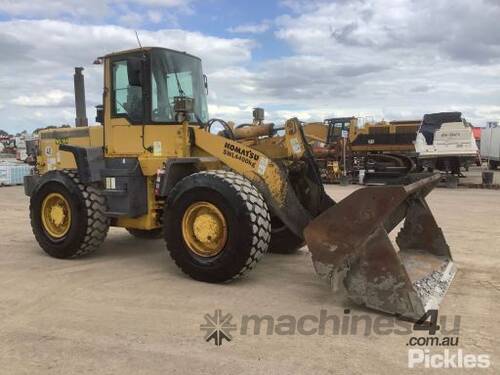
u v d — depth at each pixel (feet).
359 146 72.74
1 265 20.70
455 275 18.67
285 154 19.97
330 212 15.12
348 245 14.87
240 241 16.85
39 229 22.26
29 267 20.36
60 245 21.43
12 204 42.91
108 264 20.85
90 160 20.97
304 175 20.07
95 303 15.75
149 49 20.31
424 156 62.08
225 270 17.22
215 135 19.58
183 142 19.95
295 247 22.12
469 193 53.01
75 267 20.35
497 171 97.60
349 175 69.97
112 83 21.31
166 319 14.32
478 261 21.12
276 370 11.18
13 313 14.89
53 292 16.92
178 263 18.29
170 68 21.03
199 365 11.43
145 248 24.17
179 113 19.75
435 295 15.39
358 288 14.76
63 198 21.45
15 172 64.03
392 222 17.90
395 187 14.20
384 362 11.59
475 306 15.39
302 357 11.85
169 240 18.43
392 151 70.74
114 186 20.83
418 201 18.86
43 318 14.46
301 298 16.17
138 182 20.43
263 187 18.38
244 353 12.07
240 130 21.33
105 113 21.61
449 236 26.91
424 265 17.75
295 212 18.98
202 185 17.42
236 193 16.89
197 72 22.41
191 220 18.07
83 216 20.85
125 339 12.91
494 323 13.99
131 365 11.44
